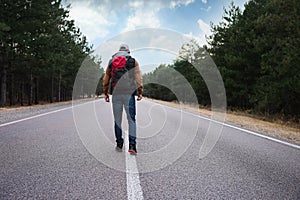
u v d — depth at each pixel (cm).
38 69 2952
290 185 384
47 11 2541
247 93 2444
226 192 353
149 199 326
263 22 1942
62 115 1297
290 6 1712
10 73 2983
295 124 1446
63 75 4709
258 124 1216
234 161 514
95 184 372
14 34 2347
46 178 393
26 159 491
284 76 1684
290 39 1602
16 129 839
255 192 355
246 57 2444
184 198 331
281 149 641
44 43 2572
